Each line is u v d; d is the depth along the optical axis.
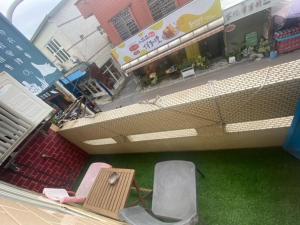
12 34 3.45
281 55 7.02
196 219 1.76
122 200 2.21
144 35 8.20
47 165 3.88
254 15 7.02
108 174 2.59
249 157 2.60
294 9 5.84
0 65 3.45
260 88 1.67
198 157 2.99
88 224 1.14
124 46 8.87
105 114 2.86
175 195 2.18
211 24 7.11
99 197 2.37
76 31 9.88
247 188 2.37
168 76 9.72
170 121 2.41
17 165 3.46
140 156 3.66
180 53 8.88
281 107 1.80
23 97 3.36
